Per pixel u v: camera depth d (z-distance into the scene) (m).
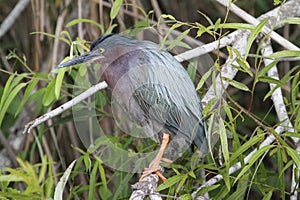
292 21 8.65
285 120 8.98
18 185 12.22
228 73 9.25
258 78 8.87
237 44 9.77
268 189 9.57
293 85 9.18
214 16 14.04
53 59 11.89
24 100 10.25
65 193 12.01
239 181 9.23
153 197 8.29
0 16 14.88
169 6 13.84
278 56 8.52
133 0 11.86
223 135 7.99
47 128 11.43
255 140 8.35
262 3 13.44
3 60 13.73
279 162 8.66
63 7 12.65
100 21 11.95
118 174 10.27
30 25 13.77
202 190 8.62
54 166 12.14
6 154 12.91
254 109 14.27
